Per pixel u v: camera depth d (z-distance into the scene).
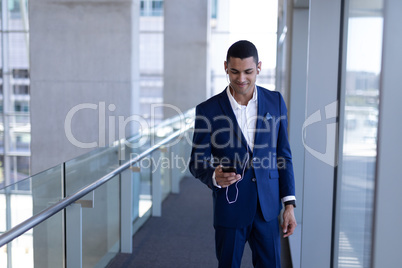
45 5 8.50
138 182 5.21
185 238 5.02
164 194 6.68
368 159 1.77
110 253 4.29
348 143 2.51
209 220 5.70
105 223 4.11
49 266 3.02
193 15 14.10
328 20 2.98
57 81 8.60
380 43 1.47
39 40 8.56
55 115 8.66
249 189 2.48
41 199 2.86
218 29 16.48
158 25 20.31
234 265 2.55
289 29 5.21
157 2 20.25
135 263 4.29
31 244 2.76
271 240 2.53
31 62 8.62
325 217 3.13
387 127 1.42
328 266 3.16
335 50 3.00
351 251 2.31
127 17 8.38
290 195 2.52
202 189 7.35
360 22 2.07
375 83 1.59
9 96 15.77
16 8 15.71
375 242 1.47
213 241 4.93
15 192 2.60
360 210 2.02
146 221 5.63
